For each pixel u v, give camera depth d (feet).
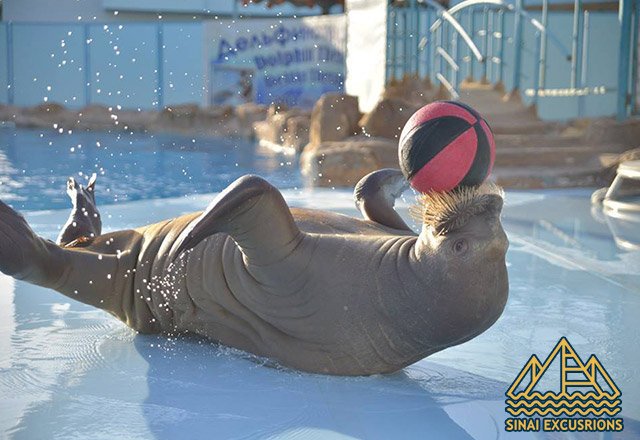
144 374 13.78
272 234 12.84
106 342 15.51
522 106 55.11
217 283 14.30
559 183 40.83
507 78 72.18
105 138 75.92
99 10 125.59
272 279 13.30
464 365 14.35
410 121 13.06
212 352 14.94
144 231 15.93
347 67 67.67
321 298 13.14
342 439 11.25
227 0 126.11
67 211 30.50
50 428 11.57
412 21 61.87
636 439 11.19
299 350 13.64
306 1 82.17
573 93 53.06
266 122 73.97
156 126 85.20
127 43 104.27
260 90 84.74
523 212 31.78
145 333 16.05
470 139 12.60
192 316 14.97
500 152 44.24
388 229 14.85
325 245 13.33
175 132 83.30
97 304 15.70
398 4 65.57
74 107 105.70
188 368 14.07
